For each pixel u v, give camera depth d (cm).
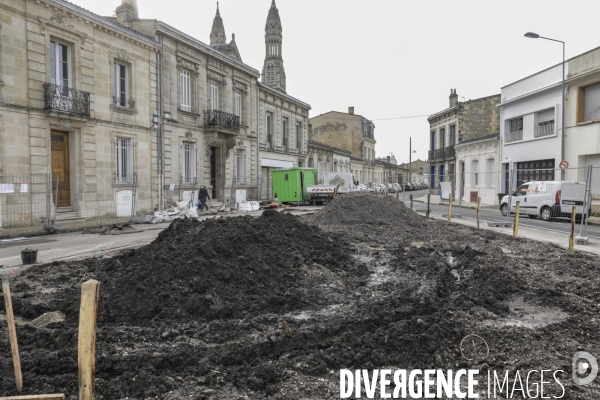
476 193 3100
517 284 618
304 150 4003
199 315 500
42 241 1162
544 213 1766
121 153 1905
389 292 593
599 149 2006
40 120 1482
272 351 402
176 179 2233
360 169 5891
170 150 2180
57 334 426
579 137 2136
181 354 384
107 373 363
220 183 2670
